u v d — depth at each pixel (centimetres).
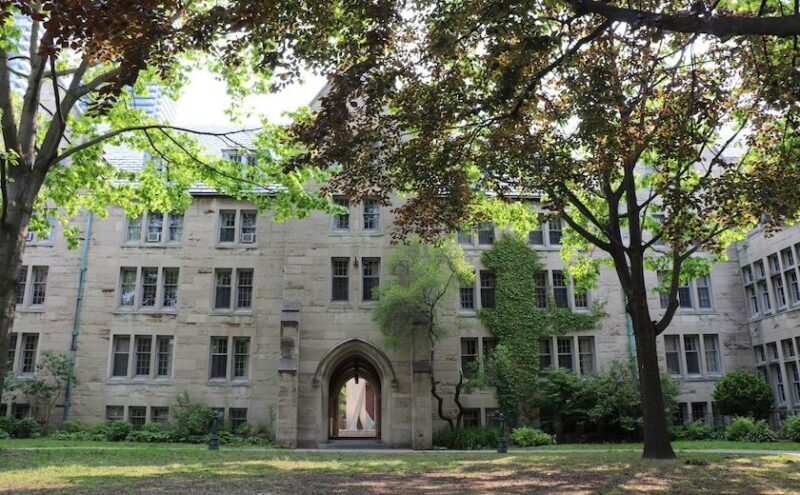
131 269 3136
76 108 3056
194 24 1091
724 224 1858
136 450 2038
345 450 2403
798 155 1579
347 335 2762
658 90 1586
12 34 1631
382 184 1545
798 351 2848
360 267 2848
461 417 2952
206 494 974
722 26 894
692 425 2895
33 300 3080
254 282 3111
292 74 1178
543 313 3120
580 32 1341
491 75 1259
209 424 2858
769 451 2023
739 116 1678
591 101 1276
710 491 1029
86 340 3014
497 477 1258
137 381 2981
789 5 1495
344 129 1296
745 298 3281
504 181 1620
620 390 2786
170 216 3195
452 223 1647
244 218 3212
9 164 1622
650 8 1172
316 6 1088
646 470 1367
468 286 3108
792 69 1202
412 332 2647
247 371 3041
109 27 895
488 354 3023
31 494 956
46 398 2911
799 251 2859
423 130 1314
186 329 3050
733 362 3209
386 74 1150
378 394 3772
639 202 3247
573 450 2252
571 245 2484
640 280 1795
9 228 1571
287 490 1036
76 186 2028
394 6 1059
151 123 2123
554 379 2908
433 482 1171
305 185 2920
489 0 1049
